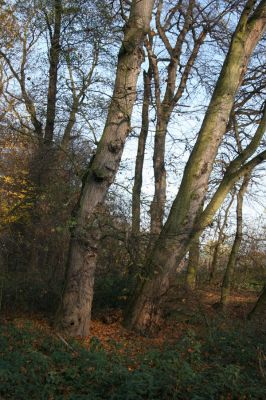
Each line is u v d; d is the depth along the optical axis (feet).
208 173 39.01
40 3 38.96
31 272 42.86
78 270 34.40
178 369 23.99
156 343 35.76
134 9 35.37
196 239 39.22
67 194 43.09
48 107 44.09
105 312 41.65
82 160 43.39
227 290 51.29
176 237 38.50
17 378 22.39
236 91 39.65
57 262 43.19
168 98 55.01
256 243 63.05
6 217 47.78
